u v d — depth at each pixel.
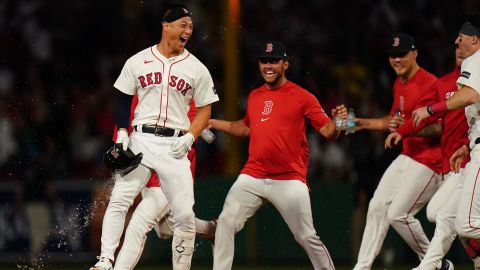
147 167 29.27
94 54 70.50
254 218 50.03
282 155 30.62
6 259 51.41
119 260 29.34
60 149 58.81
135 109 29.81
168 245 49.78
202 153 58.25
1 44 69.50
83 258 51.16
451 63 67.06
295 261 49.81
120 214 29.11
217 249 31.42
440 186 34.56
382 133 55.28
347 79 65.50
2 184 51.88
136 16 71.31
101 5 73.06
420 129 33.88
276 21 70.12
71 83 67.75
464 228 29.52
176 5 29.56
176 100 29.39
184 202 28.89
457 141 32.78
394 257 49.94
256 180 31.00
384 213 35.06
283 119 30.64
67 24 71.50
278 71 30.64
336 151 56.75
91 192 51.41
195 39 68.19
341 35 69.62
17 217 51.59
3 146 57.00
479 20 29.28
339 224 49.66
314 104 30.64
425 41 68.81
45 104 62.47
